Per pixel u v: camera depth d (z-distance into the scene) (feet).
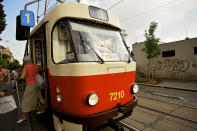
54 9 8.14
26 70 9.85
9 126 10.45
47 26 8.59
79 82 6.49
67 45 7.46
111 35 9.50
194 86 27.12
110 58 8.50
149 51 36.45
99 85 7.06
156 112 13.20
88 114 6.63
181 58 37.88
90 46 7.75
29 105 10.22
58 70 7.40
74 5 7.79
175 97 19.06
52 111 8.13
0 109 13.97
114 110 7.53
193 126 10.27
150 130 9.63
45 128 10.07
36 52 12.73
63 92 7.10
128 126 10.18
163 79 39.65
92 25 8.59
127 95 8.82
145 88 27.84
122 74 8.36
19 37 9.98
